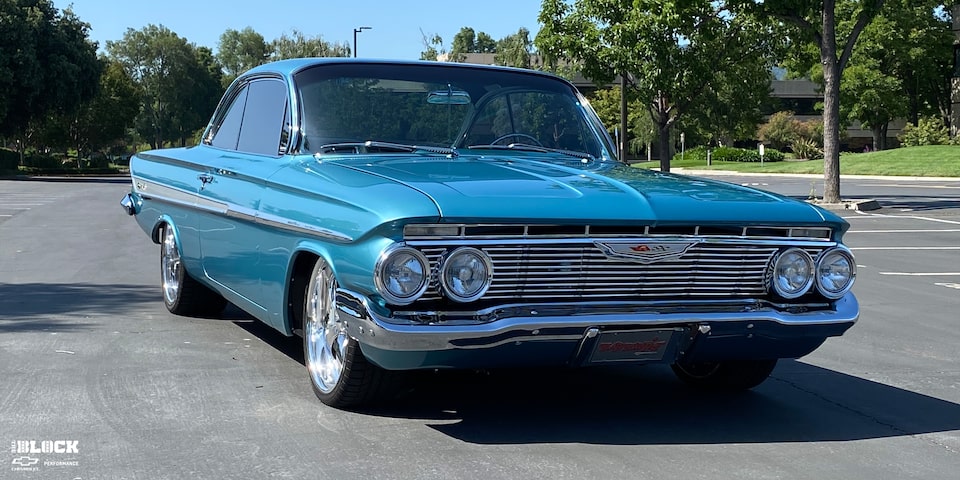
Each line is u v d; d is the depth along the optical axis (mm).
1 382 5215
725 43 27594
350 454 4066
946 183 36312
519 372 5668
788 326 4293
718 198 4410
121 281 9273
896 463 4145
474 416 4684
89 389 5082
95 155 79500
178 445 4168
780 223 4324
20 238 13820
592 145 5742
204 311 7191
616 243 4055
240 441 4227
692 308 4191
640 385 5461
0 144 77938
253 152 5637
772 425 4691
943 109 64812
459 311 3914
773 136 83062
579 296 4082
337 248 4203
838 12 58906
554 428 4512
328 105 5324
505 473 3859
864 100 60156
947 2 59500
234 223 5461
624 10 26641
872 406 5117
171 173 6664
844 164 47250
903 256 13055
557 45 27391
